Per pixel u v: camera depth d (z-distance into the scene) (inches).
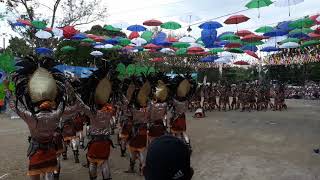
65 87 234.1
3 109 763.4
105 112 251.1
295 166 332.2
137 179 293.6
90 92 247.3
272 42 883.4
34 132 215.9
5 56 616.1
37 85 215.5
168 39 887.1
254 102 924.6
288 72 1731.1
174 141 67.2
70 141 355.9
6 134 512.4
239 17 737.0
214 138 486.9
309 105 1156.5
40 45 1048.2
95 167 254.2
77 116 403.2
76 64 1070.4
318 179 290.2
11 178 292.2
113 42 850.1
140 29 823.7
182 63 1250.6
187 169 66.6
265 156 374.0
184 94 375.6
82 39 807.1
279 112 888.9
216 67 1344.7
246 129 575.2
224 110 928.9
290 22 703.1
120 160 361.7
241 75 2065.7
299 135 513.0
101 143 250.1
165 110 337.7
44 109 215.2
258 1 645.3
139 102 304.3
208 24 767.7
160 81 336.8
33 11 1047.6
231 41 868.0
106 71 253.1
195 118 739.4
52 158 220.1
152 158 66.4
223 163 343.6
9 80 227.3
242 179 290.4
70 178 296.8
